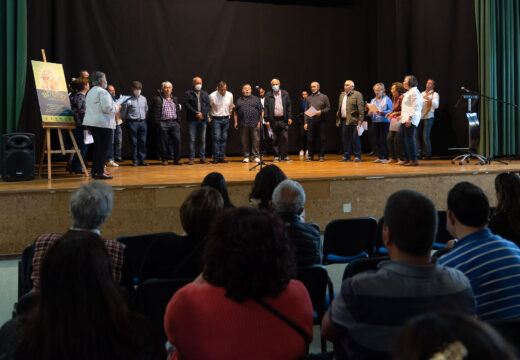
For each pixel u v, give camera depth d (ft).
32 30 25.53
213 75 30.60
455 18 26.86
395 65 30.91
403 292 4.30
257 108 26.27
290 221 7.79
